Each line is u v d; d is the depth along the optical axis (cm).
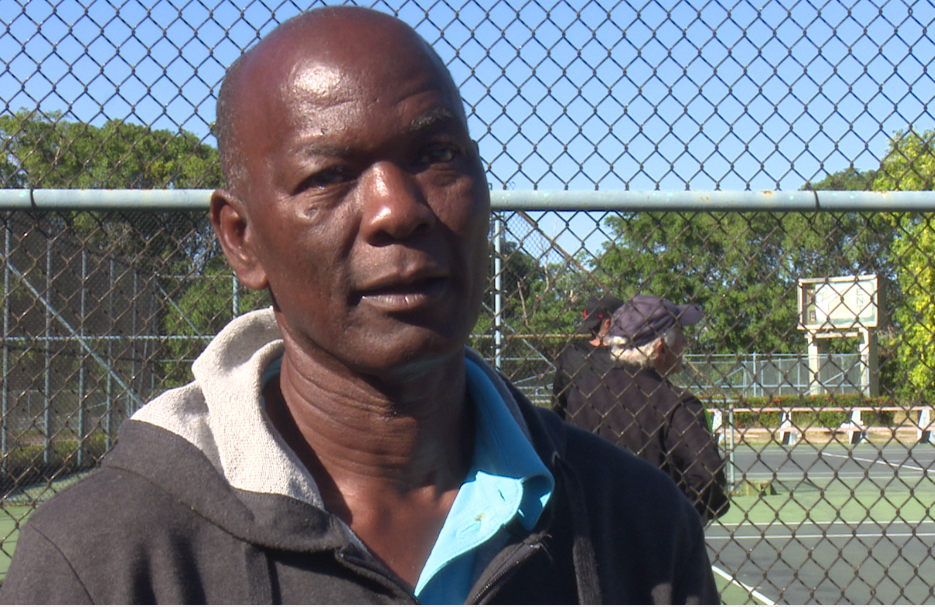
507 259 229
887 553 737
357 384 97
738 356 247
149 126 214
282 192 88
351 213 86
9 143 213
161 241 237
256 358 103
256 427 95
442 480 104
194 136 215
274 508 89
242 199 95
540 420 115
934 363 242
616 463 116
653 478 117
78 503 89
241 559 88
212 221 102
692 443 262
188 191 204
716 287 236
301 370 101
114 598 85
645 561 110
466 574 98
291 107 88
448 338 88
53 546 86
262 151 90
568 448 115
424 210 85
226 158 97
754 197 215
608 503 110
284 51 91
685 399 268
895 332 242
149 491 90
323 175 87
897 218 252
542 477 103
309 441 101
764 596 560
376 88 87
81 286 235
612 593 103
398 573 95
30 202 199
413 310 85
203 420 97
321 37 90
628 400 266
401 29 93
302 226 87
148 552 87
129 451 93
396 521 98
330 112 86
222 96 99
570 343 273
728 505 270
